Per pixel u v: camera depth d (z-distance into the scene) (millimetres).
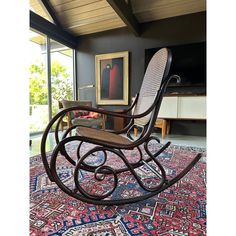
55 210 990
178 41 3521
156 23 3684
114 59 4070
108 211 985
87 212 975
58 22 3826
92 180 1372
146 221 898
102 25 3934
